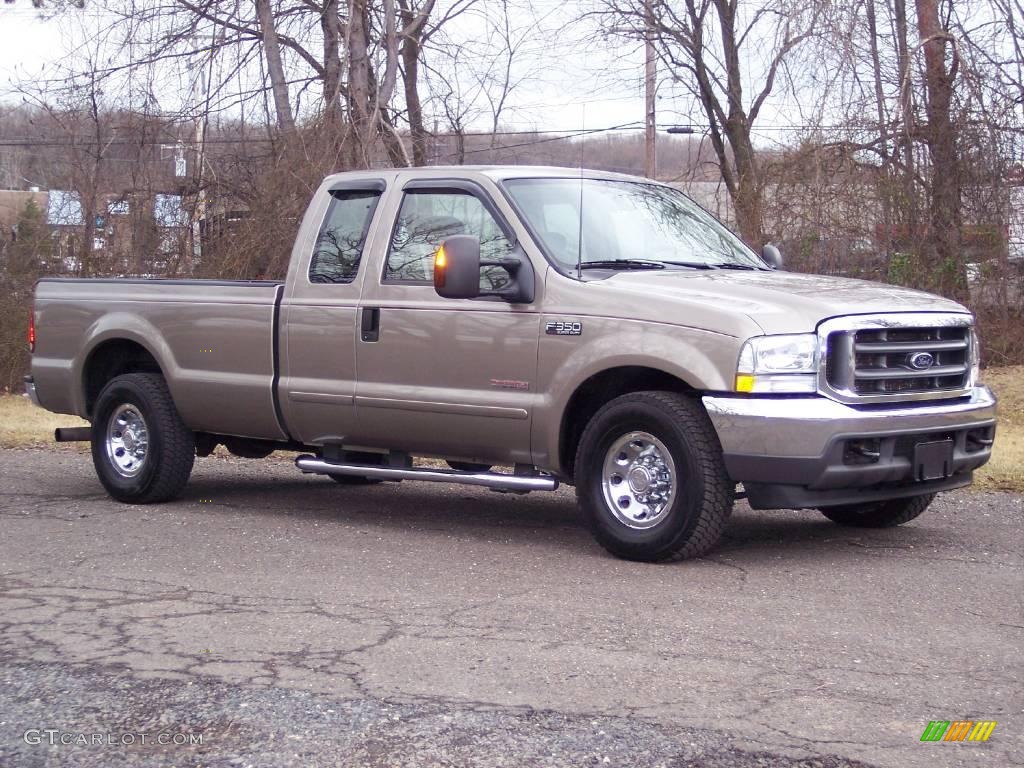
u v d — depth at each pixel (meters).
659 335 6.64
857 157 17.47
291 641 5.31
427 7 19.95
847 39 16.77
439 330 7.46
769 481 6.38
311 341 8.05
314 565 6.88
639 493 6.83
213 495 9.59
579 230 7.37
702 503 6.55
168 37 19.06
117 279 9.29
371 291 7.81
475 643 5.25
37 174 25.11
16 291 20.23
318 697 4.57
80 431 9.52
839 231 17.47
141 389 8.98
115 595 6.20
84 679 4.83
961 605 5.86
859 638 5.30
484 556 7.08
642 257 7.52
